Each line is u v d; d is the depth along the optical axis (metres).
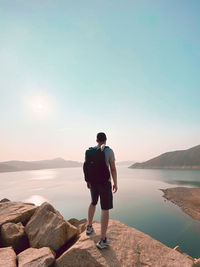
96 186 3.50
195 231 39.56
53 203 85.25
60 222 4.36
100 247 3.30
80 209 73.00
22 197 102.50
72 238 4.36
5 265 2.93
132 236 3.89
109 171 3.46
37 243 4.00
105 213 3.36
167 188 112.06
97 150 3.49
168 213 56.09
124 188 120.56
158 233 40.59
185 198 74.50
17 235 4.22
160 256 3.27
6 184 183.88
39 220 4.71
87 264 2.98
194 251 30.62
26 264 2.94
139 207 67.81
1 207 6.00
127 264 2.98
